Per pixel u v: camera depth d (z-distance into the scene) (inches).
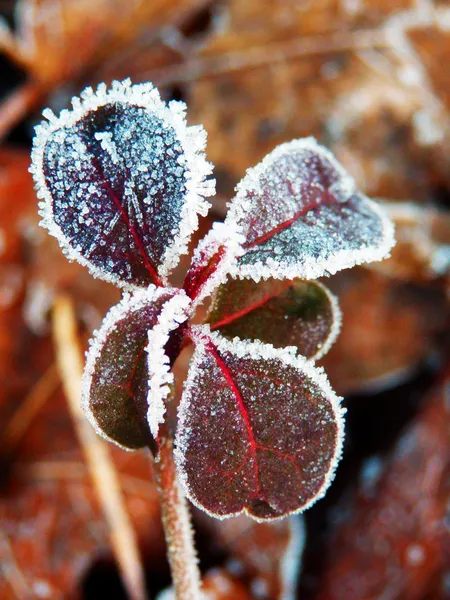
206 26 11.3
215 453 5.0
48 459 9.0
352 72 10.4
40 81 10.8
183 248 5.0
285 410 5.0
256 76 10.5
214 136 10.4
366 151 10.1
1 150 10.4
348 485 8.9
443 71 10.5
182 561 5.9
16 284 9.6
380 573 8.1
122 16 10.8
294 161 5.3
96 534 8.6
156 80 10.9
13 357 9.3
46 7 10.8
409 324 9.6
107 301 9.5
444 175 10.1
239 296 5.4
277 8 10.8
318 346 5.5
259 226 5.1
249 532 8.6
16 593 8.2
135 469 8.9
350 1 10.7
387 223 5.4
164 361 4.8
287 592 8.3
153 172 4.9
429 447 8.6
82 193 5.0
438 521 8.1
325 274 5.1
